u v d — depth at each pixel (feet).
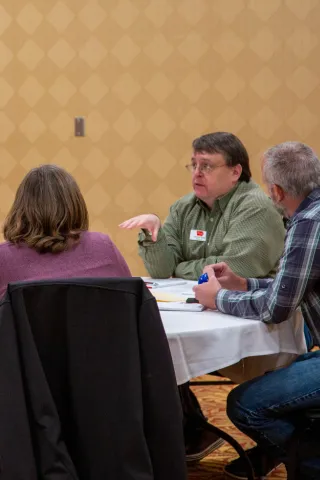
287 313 9.90
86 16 23.45
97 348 7.91
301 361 10.50
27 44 23.56
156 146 23.95
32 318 7.84
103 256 9.43
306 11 23.63
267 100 23.86
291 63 23.79
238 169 14.25
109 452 7.84
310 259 9.75
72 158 23.95
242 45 23.65
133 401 7.80
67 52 23.59
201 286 10.86
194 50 23.63
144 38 23.56
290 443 9.83
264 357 11.44
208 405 16.70
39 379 7.63
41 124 23.84
